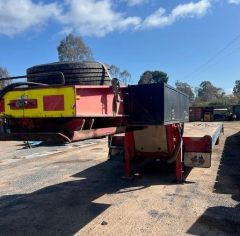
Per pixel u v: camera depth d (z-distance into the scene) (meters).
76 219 6.13
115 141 10.14
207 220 5.89
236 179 9.04
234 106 62.50
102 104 5.22
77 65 5.32
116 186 8.53
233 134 24.48
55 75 5.21
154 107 6.20
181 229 5.52
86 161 12.66
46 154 15.02
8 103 4.78
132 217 6.14
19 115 4.71
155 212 6.38
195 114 61.94
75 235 5.41
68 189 8.31
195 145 8.91
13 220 6.15
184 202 6.97
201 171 10.09
